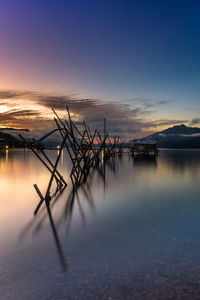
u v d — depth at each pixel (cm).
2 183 1169
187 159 3500
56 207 703
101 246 412
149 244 420
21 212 645
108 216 609
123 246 412
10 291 281
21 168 1973
